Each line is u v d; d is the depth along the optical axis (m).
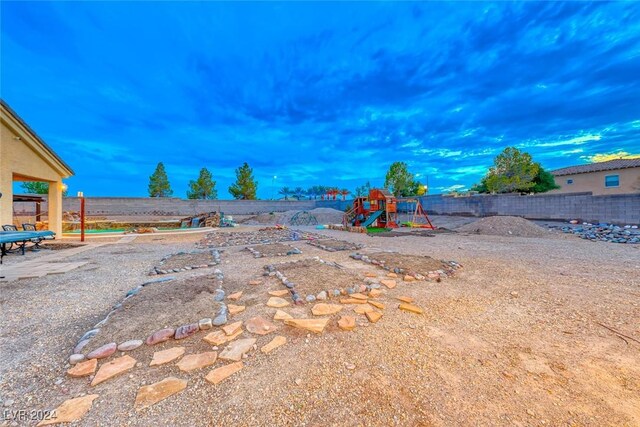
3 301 3.75
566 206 14.85
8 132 8.95
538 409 1.75
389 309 3.44
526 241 10.07
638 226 12.21
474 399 1.85
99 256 7.19
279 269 5.17
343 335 2.75
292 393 1.92
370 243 9.63
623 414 1.71
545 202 15.80
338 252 7.60
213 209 29.08
